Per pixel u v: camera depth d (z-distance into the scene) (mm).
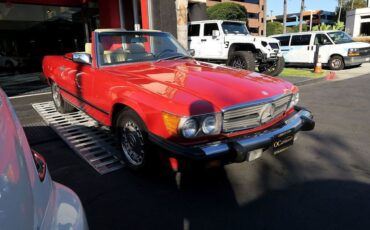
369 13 31312
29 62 16781
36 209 1342
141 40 4602
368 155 4109
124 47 4410
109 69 4055
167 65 4148
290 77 10953
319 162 3910
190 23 13039
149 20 10023
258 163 3877
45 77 6355
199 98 2934
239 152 2891
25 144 1573
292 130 3404
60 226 1426
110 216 2889
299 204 3021
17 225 1174
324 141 4625
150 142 3061
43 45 17031
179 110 2797
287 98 3564
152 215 2896
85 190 3318
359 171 3658
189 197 3166
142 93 3191
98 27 14445
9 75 14070
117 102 3496
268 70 11500
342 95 7953
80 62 4312
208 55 12312
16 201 1229
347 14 33875
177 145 2857
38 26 16531
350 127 5277
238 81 3406
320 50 14227
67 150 4371
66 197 1655
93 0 14156
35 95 8281
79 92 4641
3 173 1254
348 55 13516
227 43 11500
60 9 15227
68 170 3762
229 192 3248
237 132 3080
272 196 3164
